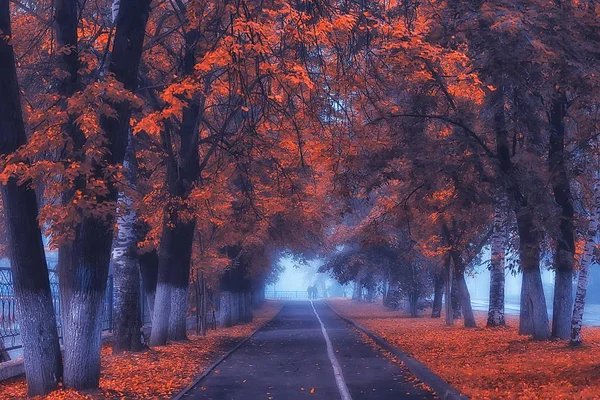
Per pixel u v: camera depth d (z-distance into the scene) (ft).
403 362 62.90
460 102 68.39
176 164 75.00
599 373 44.06
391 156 63.67
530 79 55.72
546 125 65.31
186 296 86.63
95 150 38.29
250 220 96.63
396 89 67.26
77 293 43.24
